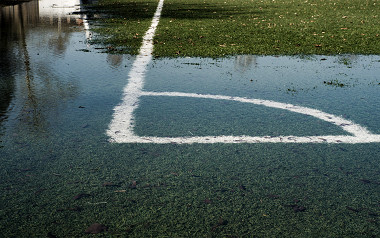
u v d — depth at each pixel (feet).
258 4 68.08
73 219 8.41
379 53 26.78
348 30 37.40
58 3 69.82
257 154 11.53
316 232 8.07
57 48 28.55
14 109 15.30
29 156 11.27
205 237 7.88
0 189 9.55
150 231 8.05
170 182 9.93
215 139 12.55
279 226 8.25
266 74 20.89
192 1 73.72
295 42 30.86
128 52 26.76
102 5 66.23
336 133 13.15
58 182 9.88
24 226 8.19
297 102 16.30
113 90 17.87
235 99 16.63
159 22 43.21
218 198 9.22
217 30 37.04
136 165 10.78
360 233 8.05
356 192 9.55
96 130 13.19
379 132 13.26
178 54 26.07
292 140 12.54
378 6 64.44
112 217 8.49
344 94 17.44
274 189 9.64
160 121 14.06
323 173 10.46
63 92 17.57
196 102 16.20
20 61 24.31
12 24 42.39
